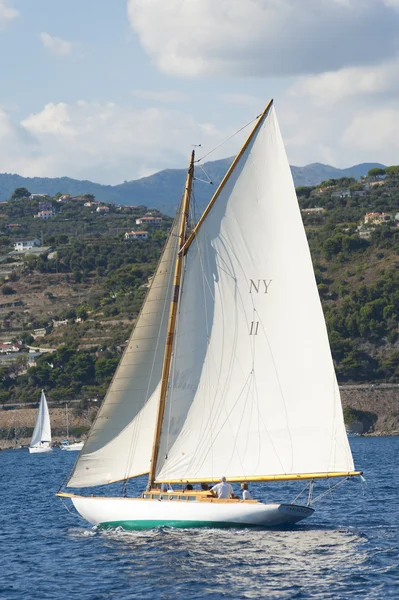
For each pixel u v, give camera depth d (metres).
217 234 148.75
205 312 148.88
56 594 117.06
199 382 148.38
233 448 146.62
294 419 144.75
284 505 143.62
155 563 128.88
